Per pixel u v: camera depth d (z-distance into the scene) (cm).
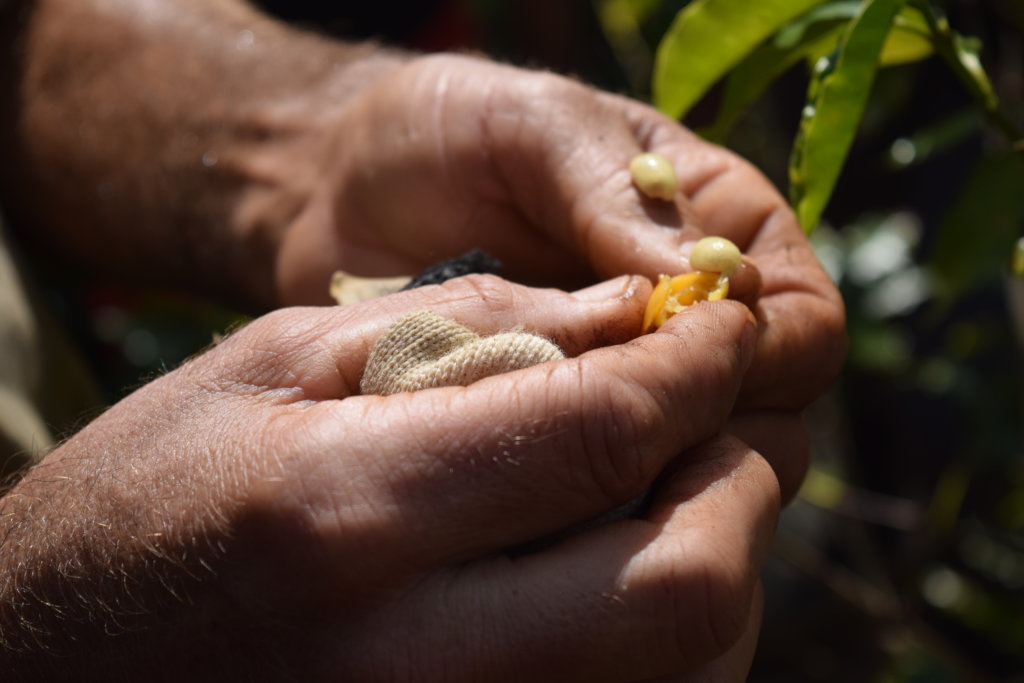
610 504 32
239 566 31
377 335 34
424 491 31
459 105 43
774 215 40
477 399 31
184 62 52
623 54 84
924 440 69
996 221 45
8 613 33
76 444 34
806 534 80
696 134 44
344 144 46
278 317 34
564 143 41
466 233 44
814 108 37
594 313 35
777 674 70
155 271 55
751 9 40
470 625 31
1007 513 65
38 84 55
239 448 32
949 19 53
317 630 31
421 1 72
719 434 34
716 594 31
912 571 65
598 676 31
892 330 65
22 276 49
